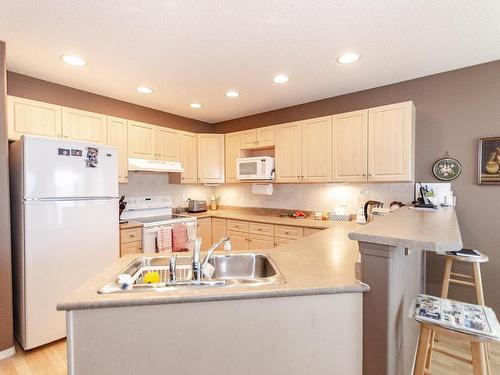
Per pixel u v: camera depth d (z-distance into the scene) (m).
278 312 1.07
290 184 3.69
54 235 2.08
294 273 1.24
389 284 1.04
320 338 1.09
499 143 2.22
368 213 2.86
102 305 0.97
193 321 1.03
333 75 2.55
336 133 2.87
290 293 1.05
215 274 1.57
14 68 2.37
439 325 1.10
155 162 3.42
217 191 4.54
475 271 1.87
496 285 2.28
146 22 1.71
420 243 0.90
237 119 4.16
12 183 2.12
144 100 3.28
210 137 3.99
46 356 1.96
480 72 2.31
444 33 1.84
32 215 1.98
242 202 4.22
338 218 3.15
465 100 2.38
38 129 2.44
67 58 2.19
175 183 3.90
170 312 1.02
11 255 2.02
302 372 1.09
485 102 2.30
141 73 2.49
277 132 3.38
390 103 2.77
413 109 2.49
